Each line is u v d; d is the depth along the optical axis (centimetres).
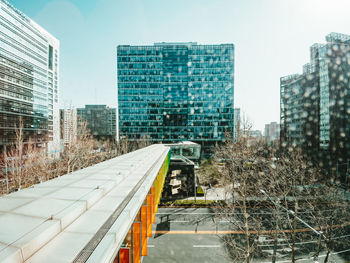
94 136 9388
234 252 1578
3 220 395
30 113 5444
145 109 7106
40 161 2641
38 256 324
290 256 1553
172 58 7106
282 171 2292
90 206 538
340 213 1611
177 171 2997
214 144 7050
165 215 2330
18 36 5016
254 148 2419
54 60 7438
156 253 1623
